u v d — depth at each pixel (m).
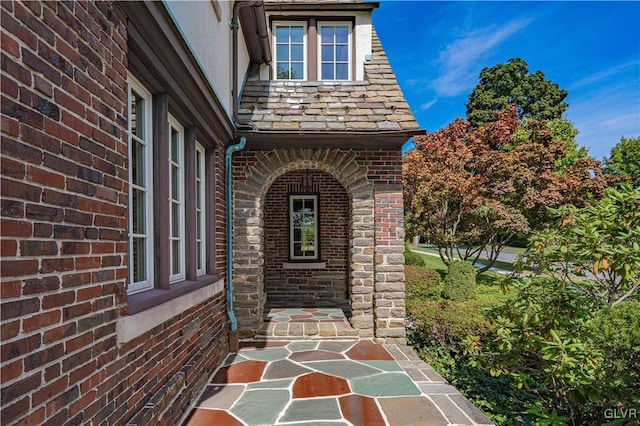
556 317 3.99
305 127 5.84
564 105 29.25
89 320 1.92
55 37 1.71
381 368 4.86
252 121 5.99
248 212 6.22
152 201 3.11
